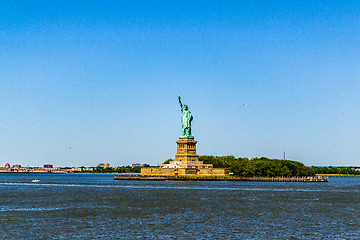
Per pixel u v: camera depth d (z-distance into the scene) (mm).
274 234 92125
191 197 170625
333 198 172625
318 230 96625
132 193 192500
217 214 120062
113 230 95562
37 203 147375
